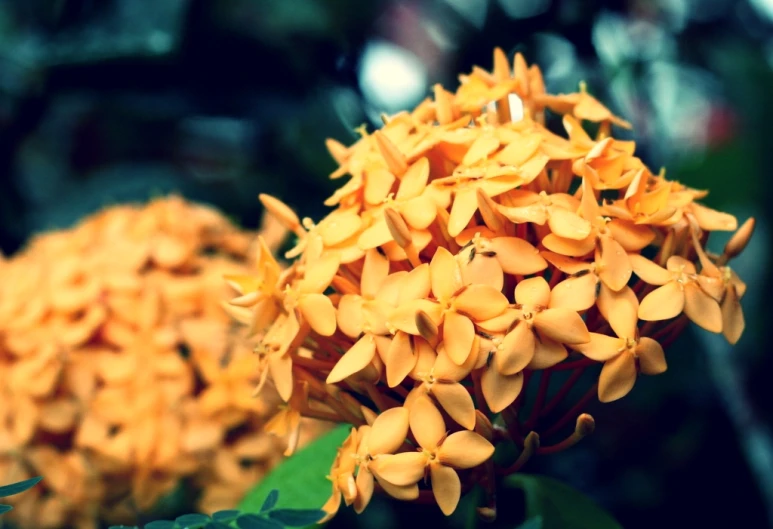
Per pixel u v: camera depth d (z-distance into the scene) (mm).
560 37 480
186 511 359
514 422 243
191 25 482
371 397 251
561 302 241
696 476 489
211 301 379
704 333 457
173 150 642
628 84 500
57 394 353
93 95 525
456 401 234
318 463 302
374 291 253
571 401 436
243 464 363
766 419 475
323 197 523
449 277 241
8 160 562
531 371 250
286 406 270
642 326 265
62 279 368
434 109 292
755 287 516
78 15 496
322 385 263
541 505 284
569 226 246
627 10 495
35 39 538
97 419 348
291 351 260
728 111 597
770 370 486
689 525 479
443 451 234
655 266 252
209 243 421
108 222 416
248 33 499
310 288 257
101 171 608
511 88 287
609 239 248
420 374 237
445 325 237
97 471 346
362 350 244
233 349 365
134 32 486
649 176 282
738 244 268
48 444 356
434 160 277
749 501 480
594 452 496
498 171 253
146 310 365
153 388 354
